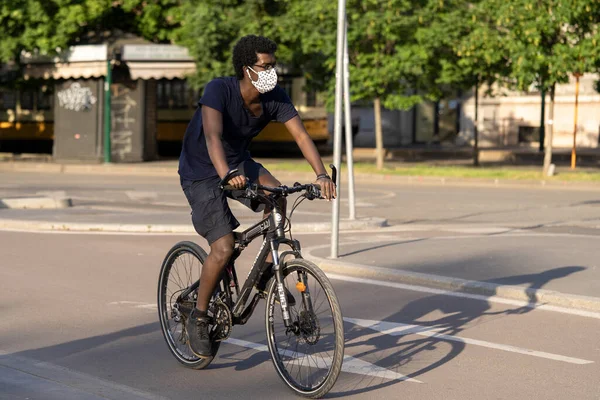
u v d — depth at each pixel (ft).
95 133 188.85
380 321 41.39
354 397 29.73
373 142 264.52
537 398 29.99
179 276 34.12
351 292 48.96
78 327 40.01
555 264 56.39
